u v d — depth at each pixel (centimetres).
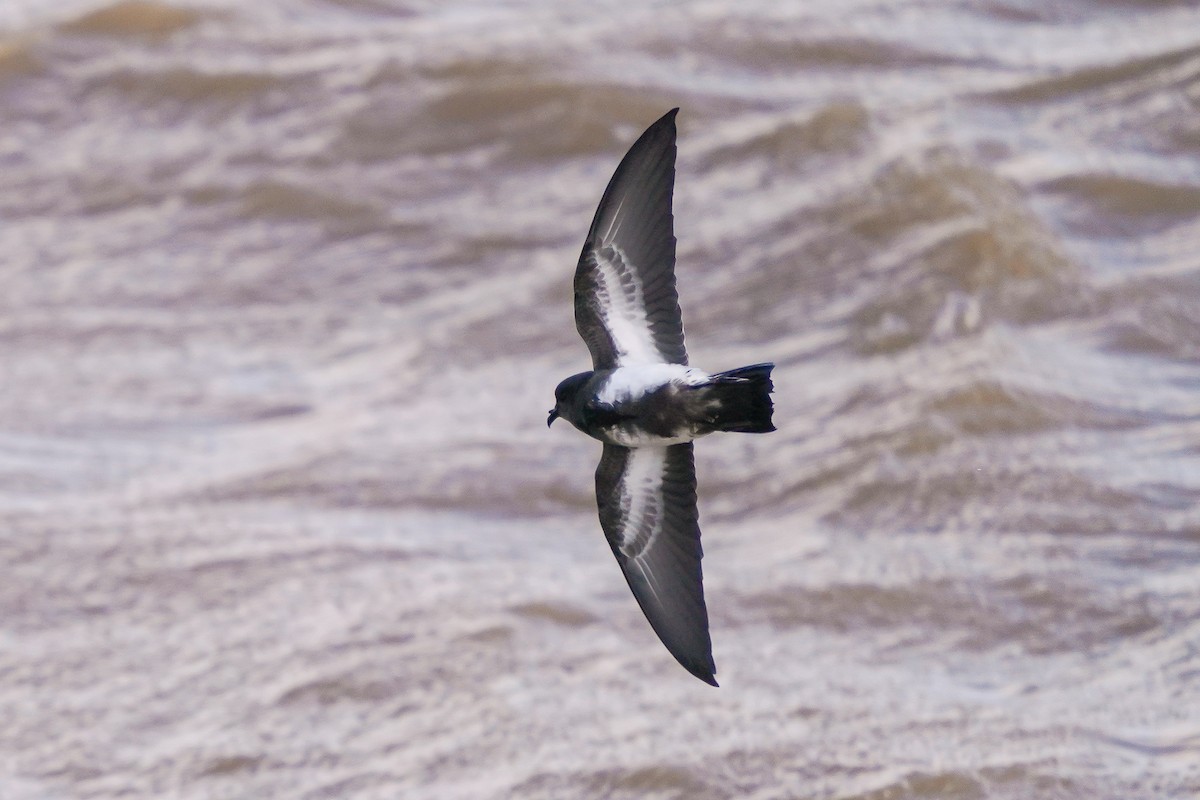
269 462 1725
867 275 1911
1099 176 1977
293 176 2245
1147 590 1429
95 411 1852
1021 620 1415
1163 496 1537
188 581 1536
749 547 1559
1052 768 1222
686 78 2309
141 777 1309
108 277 2120
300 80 2402
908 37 2358
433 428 1772
